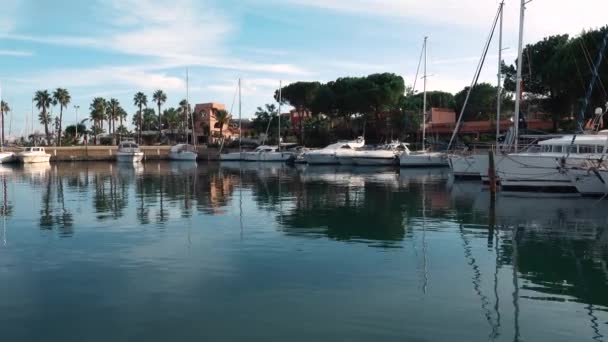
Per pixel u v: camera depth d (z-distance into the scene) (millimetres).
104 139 117250
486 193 26766
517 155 24766
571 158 23375
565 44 47375
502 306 8977
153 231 16156
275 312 8680
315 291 9805
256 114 94625
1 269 11578
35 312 8766
